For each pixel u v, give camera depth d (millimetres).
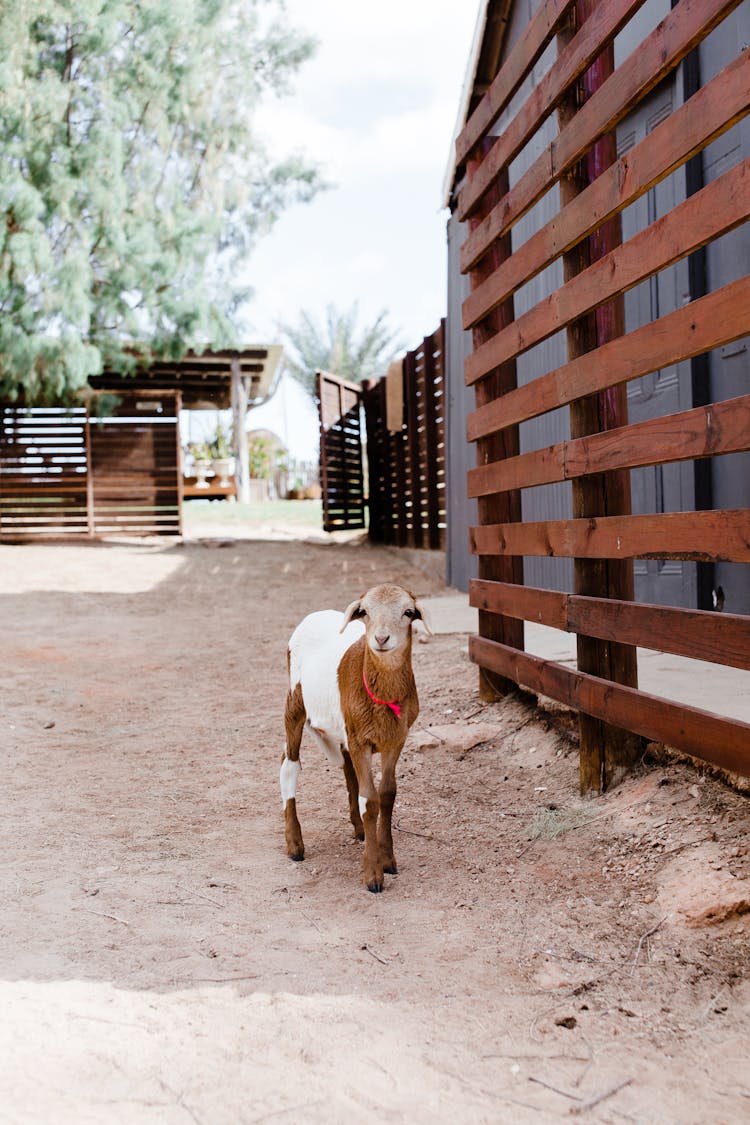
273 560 14500
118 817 5359
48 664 9219
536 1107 2635
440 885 4305
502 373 6488
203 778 6094
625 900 3938
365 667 4270
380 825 4531
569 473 5113
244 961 3568
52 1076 2781
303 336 47688
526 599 5812
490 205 6574
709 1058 2865
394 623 4125
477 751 6086
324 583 12945
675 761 4777
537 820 4875
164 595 12344
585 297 4797
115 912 4035
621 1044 2957
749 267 6430
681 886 3850
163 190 14773
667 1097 2678
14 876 4438
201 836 5066
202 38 14148
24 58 13023
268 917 4004
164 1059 2877
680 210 3900
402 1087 2727
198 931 3850
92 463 16391
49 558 14406
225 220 15234
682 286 7156
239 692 8273
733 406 3609
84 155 13312
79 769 6293
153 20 13539
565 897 4051
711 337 3740
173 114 14203
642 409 7805
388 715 4328
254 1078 2775
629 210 7902
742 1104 2639
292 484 30125
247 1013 3156
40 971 3473
